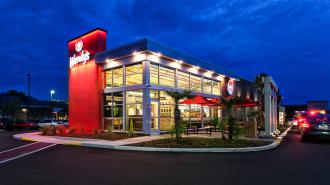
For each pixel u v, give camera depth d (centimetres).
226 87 3081
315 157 1037
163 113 2066
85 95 2289
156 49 1933
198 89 2559
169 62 2148
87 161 973
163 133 2009
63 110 5597
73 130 2147
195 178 709
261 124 2408
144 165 888
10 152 1265
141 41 1881
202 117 2541
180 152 1168
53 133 2086
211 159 995
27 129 3597
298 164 896
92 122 2205
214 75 2830
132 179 702
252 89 3975
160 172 781
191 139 1484
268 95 1750
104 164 910
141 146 1285
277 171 789
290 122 4272
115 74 2170
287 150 1230
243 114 3272
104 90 2209
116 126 2108
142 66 1938
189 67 2405
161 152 1172
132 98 2016
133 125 1988
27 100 5369
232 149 1185
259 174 752
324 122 1541
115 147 1297
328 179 696
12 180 706
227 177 718
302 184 649
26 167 879
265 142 1445
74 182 677
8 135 2389
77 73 2388
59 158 1048
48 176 745
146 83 1892
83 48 2338
